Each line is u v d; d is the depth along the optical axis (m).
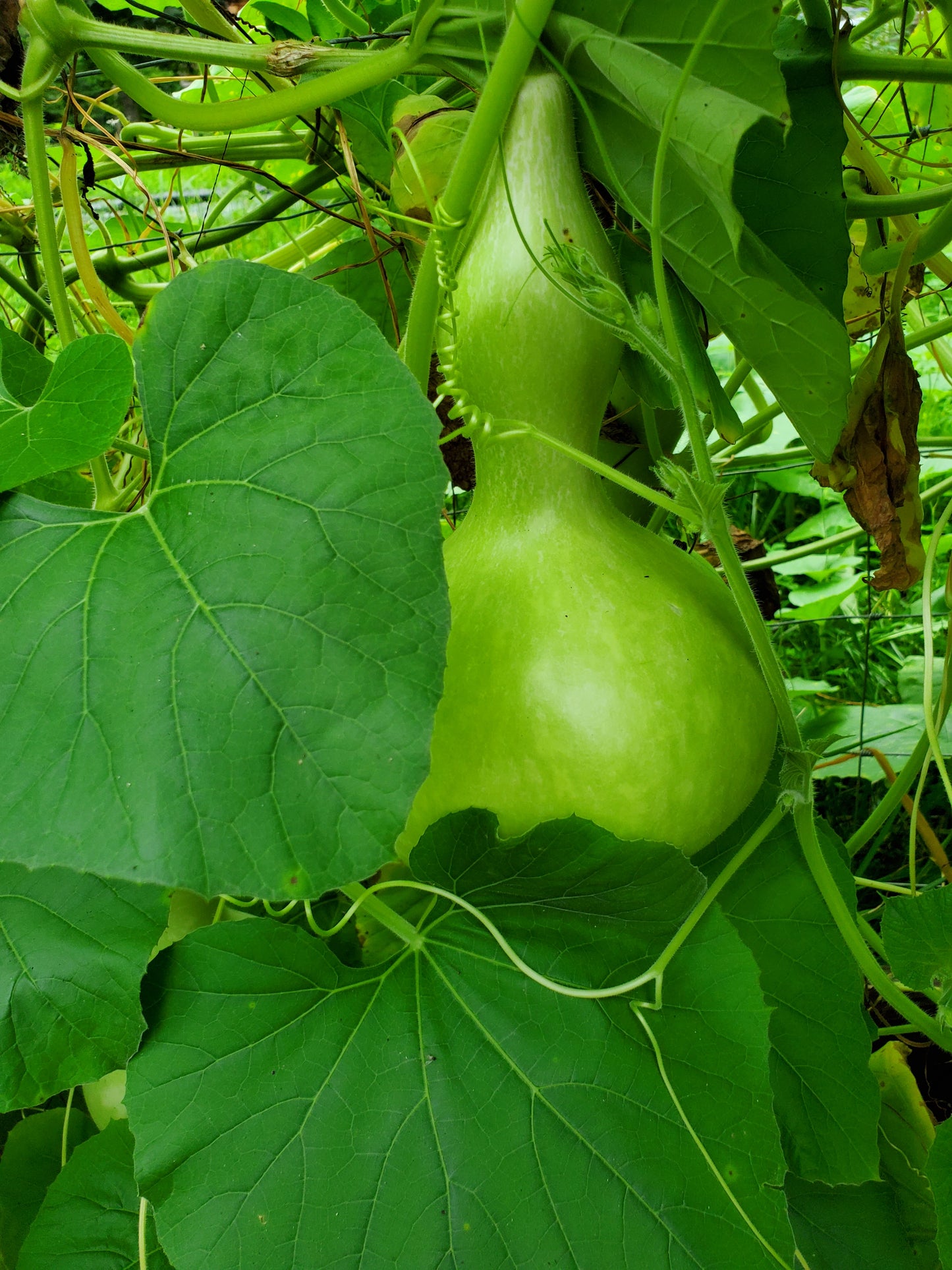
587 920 0.49
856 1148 0.52
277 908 0.55
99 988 0.46
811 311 0.50
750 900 0.55
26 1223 0.55
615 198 0.53
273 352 0.43
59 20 0.53
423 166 0.56
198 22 0.74
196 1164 0.44
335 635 0.38
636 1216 0.45
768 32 0.43
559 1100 0.47
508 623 0.46
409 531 0.39
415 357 0.51
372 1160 0.45
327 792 0.37
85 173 0.72
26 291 0.78
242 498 0.41
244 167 0.69
